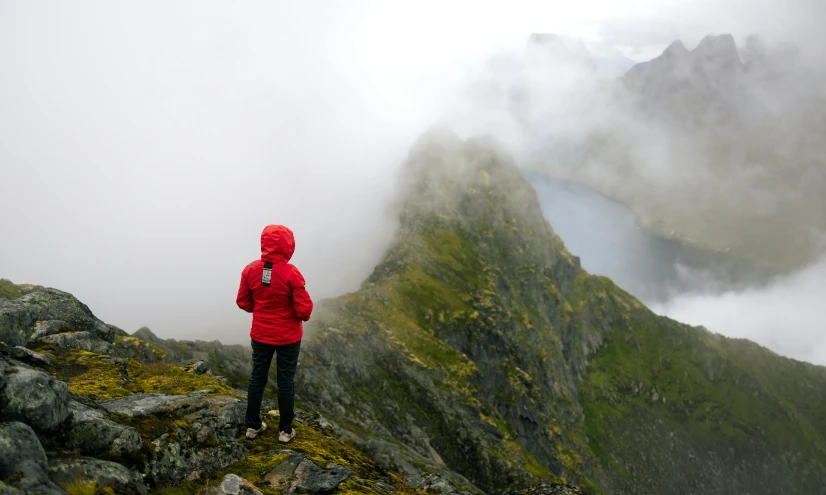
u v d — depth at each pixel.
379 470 13.33
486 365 175.62
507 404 169.62
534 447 170.12
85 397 9.79
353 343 119.56
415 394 116.50
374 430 77.81
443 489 16.58
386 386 113.38
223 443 10.57
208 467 9.73
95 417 8.62
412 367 128.88
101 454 8.13
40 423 7.64
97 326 16.91
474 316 185.25
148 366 15.42
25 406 7.51
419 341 149.62
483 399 142.88
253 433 11.51
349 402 90.56
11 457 6.33
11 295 33.25
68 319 16.09
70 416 8.26
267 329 10.81
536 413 177.00
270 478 10.18
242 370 66.75
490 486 100.69
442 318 176.50
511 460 109.31
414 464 60.03
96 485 7.05
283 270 10.52
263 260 10.60
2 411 7.32
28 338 13.77
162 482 8.54
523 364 193.25
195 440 10.07
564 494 20.11
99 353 14.82
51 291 16.61
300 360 92.31
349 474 11.19
